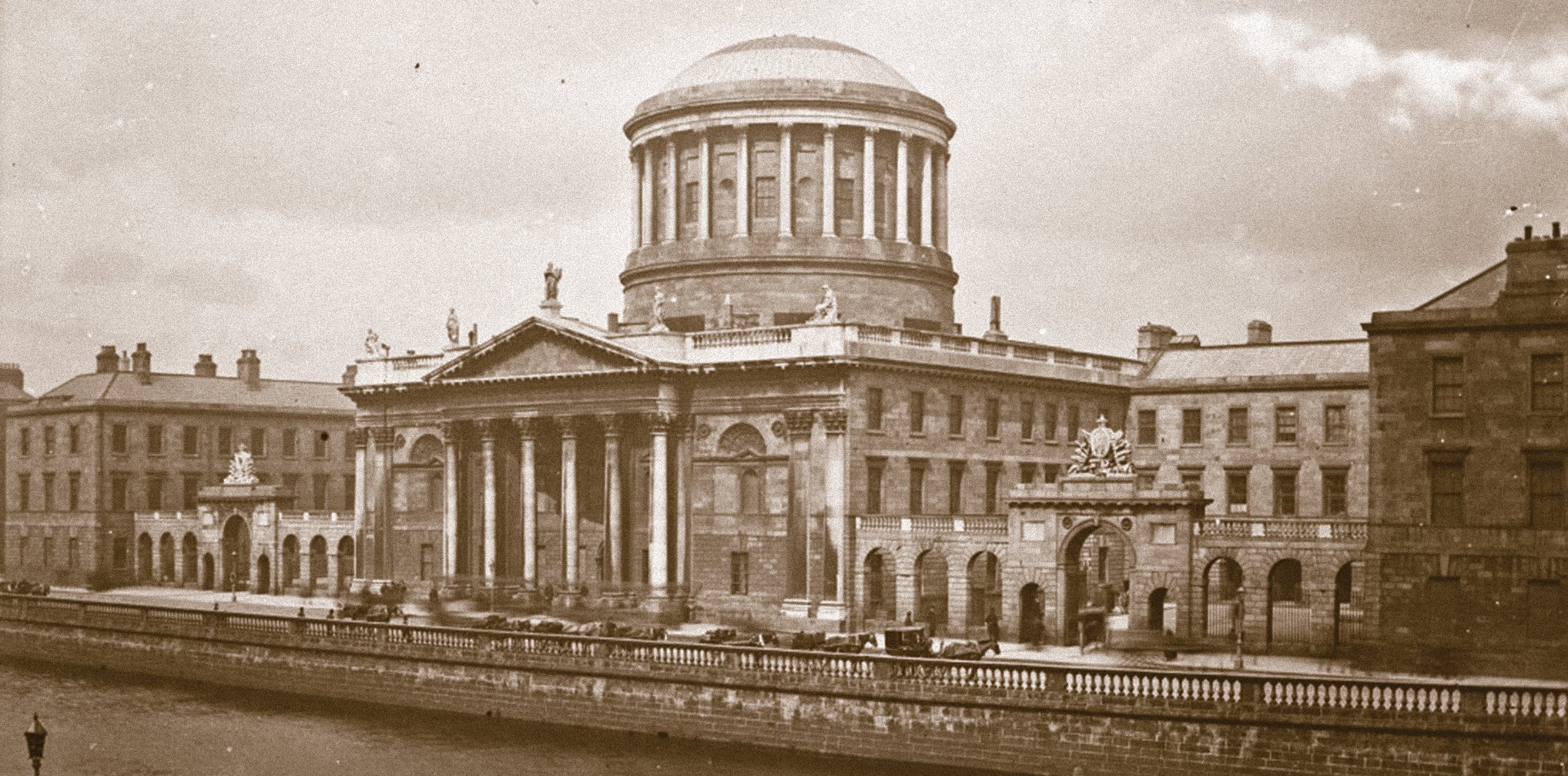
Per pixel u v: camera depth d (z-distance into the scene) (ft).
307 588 383.45
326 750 220.02
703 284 342.44
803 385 289.12
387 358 358.02
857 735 202.49
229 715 248.73
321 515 381.81
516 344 324.60
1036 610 256.52
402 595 342.23
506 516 333.83
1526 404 215.31
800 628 284.20
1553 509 213.87
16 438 464.65
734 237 340.39
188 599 368.68
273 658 271.28
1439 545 217.56
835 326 287.48
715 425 302.25
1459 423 218.38
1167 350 356.18
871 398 290.35
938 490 302.66
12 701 263.90
